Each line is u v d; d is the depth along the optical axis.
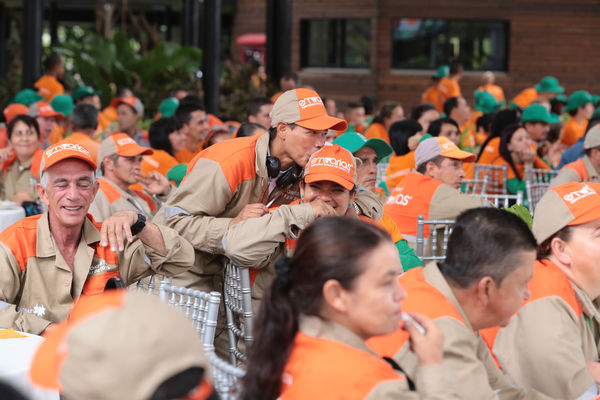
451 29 20.03
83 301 1.39
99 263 3.39
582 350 2.85
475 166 7.92
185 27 17.55
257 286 3.65
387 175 6.83
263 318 1.93
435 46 20.11
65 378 1.28
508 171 7.79
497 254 2.29
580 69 20.00
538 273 2.78
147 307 1.33
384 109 10.07
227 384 2.16
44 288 3.29
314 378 1.87
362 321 1.88
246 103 13.30
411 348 2.00
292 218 3.44
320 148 3.72
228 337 3.97
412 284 2.39
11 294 3.29
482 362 2.52
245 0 21.27
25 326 3.20
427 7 19.84
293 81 12.27
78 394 1.27
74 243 3.35
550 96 14.59
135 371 1.26
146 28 19.75
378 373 1.87
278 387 1.91
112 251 3.37
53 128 8.71
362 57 20.17
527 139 7.73
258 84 13.89
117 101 10.82
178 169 6.01
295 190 3.83
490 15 19.83
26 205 6.22
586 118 11.84
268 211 3.59
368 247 1.86
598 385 2.76
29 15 12.80
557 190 2.86
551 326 2.68
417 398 1.87
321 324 1.92
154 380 1.27
